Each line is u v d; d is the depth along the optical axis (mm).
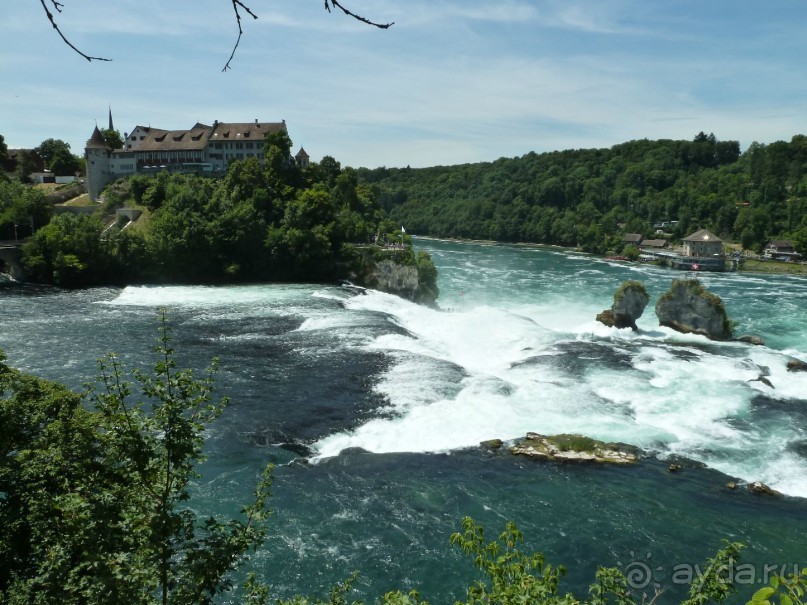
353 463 33562
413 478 32531
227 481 31031
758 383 47375
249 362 47719
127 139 127875
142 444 11195
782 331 70188
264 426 37094
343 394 42156
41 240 79750
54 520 14062
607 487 32250
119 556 11156
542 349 55219
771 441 37781
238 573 24750
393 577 24984
